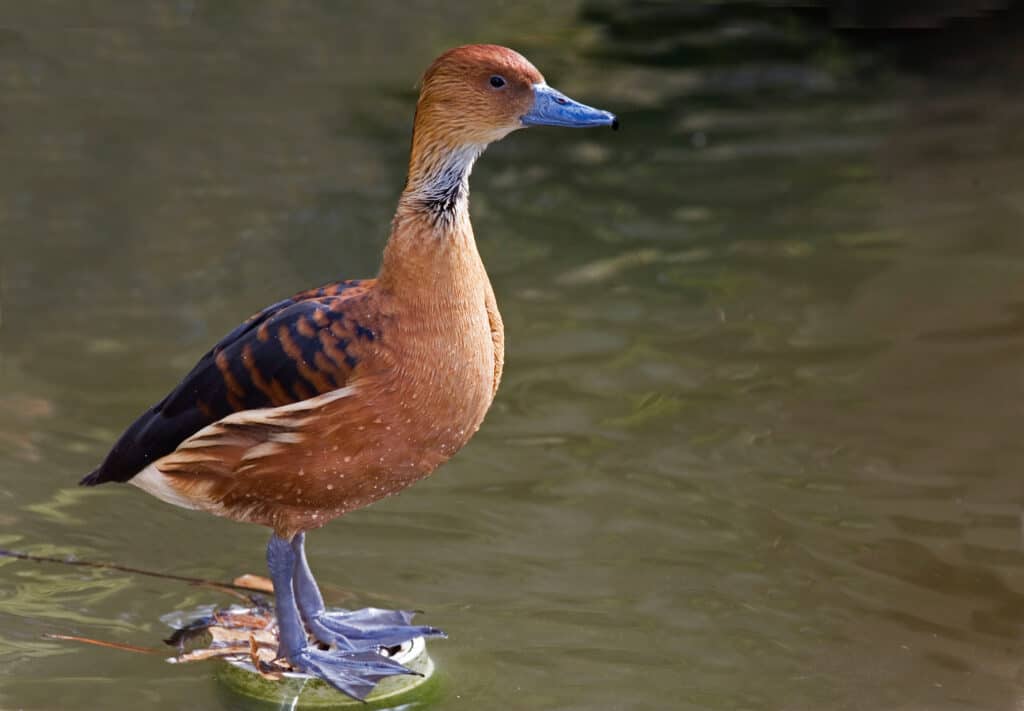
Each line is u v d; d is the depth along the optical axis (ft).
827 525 32.58
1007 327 41.55
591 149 57.36
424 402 24.34
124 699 26.04
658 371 40.22
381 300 24.44
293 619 26.53
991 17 66.54
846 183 53.21
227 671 27.12
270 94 61.72
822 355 40.73
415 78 63.67
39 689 26.22
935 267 45.85
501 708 25.96
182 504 26.61
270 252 47.14
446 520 33.09
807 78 63.93
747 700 26.30
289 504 25.45
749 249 48.14
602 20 71.05
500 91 24.70
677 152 56.80
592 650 28.02
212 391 24.85
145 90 61.52
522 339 42.14
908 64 64.90
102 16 70.95
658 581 30.50
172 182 52.60
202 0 74.33
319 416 24.11
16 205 50.06
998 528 32.35
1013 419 36.91
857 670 27.35
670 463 35.42
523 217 51.03
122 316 42.78
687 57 66.28
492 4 74.43
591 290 45.42
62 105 59.31
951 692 26.58
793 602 29.68
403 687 26.50
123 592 29.91
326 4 74.23
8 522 32.22
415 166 24.76
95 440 35.91
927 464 35.06
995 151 55.36
